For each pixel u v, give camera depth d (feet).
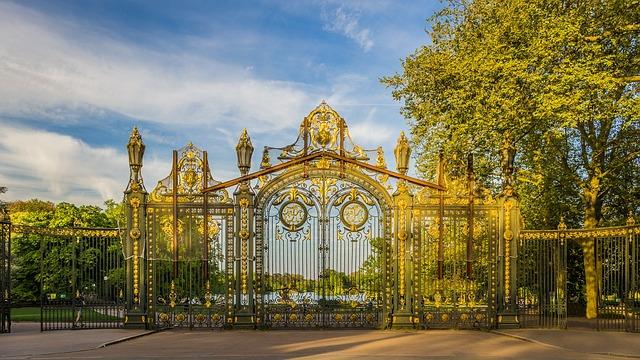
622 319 71.46
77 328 68.49
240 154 69.36
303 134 69.77
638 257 66.08
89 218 135.54
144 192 69.77
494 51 74.64
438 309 68.59
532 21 74.54
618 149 92.22
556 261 71.10
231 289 68.39
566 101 68.08
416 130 90.68
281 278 68.69
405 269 68.64
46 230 67.62
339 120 69.82
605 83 68.44
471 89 76.33
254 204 69.10
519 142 88.07
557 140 92.68
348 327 68.44
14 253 125.29
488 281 69.15
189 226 69.56
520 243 70.54
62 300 82.28
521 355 49.65
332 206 69.36
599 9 75.20
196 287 69.97
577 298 100.68
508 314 67.97
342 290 68.95
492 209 69.56
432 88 85.71
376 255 69.26
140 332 64.64
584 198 90.99
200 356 48.83
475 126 74.90
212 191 69.10
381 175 69.31
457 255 70.13
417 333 64.95
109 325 70.08
